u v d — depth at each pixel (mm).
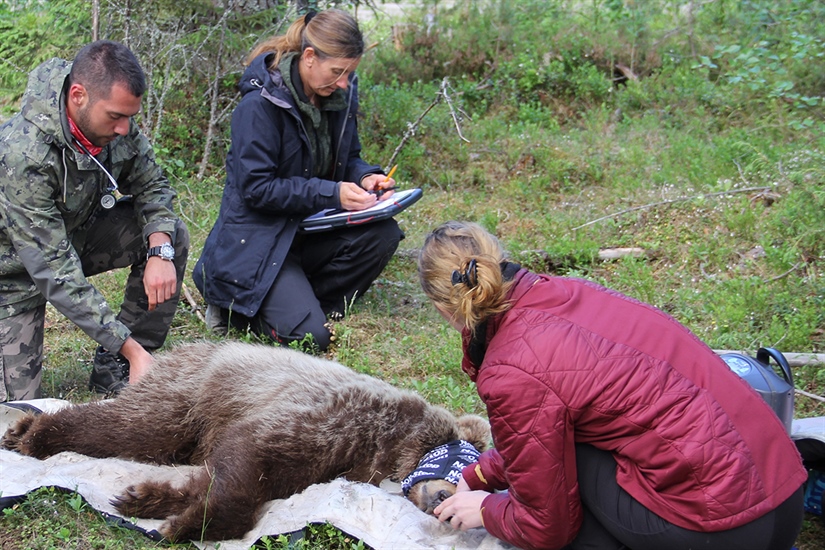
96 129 3885
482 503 3002
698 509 2633
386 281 6176
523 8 10711
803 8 9648
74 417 3832
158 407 3840
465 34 10062
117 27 7625
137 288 4699
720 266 6004
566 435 2688
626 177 7633
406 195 5375
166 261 4387
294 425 3492
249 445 3434
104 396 4551
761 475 2641
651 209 6883
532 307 2779
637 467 2734
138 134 4430
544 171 7965
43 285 3895
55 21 7988
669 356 2723
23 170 3805
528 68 9648
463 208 7328
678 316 5438
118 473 3613
